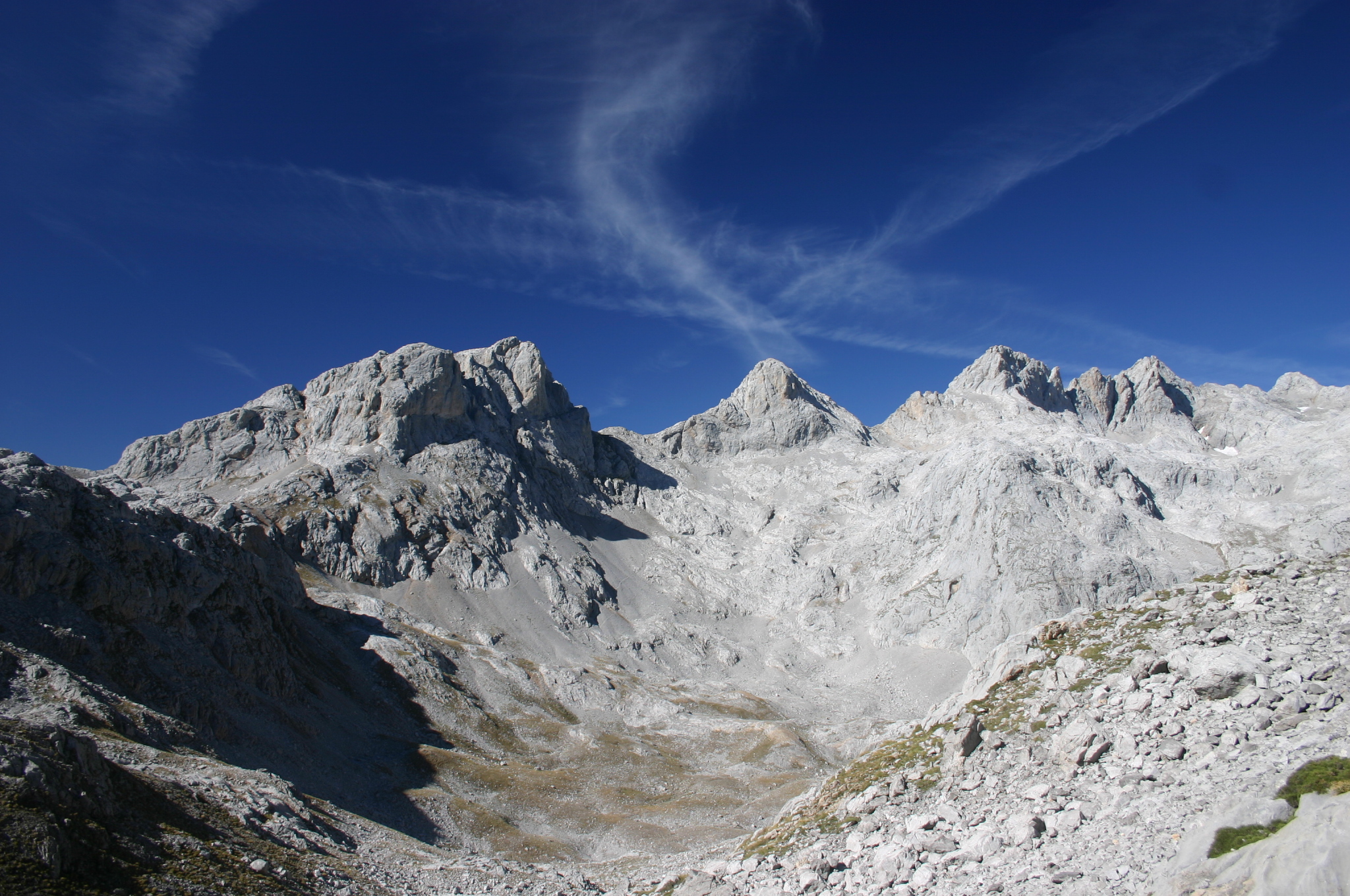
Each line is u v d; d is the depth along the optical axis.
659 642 193.50
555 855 73.69
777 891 30.33
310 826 47.62
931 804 31.59
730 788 102.31
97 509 74.62
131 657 64.50
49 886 26.30
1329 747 21.56
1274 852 17.36
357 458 195.50
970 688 39.47
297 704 89.06
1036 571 186.00
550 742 119.00
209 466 195.00
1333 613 28.66
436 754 96.12
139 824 34.06
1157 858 20.61
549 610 185.38
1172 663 30.20
